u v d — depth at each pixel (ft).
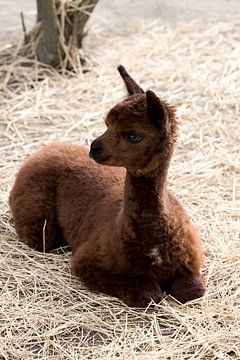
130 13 51.85
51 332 25.05
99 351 24.31
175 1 54.19
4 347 24.50
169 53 45.93
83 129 37.86
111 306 26.04
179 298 26.37
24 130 37.68
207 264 28.37
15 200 29.50
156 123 24.34
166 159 24.86
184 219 26.68
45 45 43.14
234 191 32.96
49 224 28.99
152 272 26.23
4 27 49.11
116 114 24.47
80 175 28.76
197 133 37.68
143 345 24.71
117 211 26.61
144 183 25.02
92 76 43.01
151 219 25.31
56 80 42.45
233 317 25.77
